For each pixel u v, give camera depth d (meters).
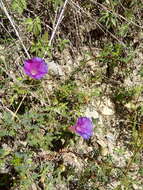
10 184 0.35
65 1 0.42
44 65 0.37
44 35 0.42
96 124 0.40
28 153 0.35
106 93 0.44
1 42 0.42
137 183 0.37
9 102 0.39
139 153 0.40
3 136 0.37
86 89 0.43
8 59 0.41
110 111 0.43
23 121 0.36
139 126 0.42
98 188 0.37
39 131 0.38
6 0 0.42
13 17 0.43
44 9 0.45
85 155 0.38
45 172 0.36
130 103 0.44
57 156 0.38
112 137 0.41
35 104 0.40
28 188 0.35
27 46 0.43
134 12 0.47
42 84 0.41
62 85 0.42
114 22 0.44
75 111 0.41
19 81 0.39
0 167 0.35
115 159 0.40
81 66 0.44
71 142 0.38
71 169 0.37
